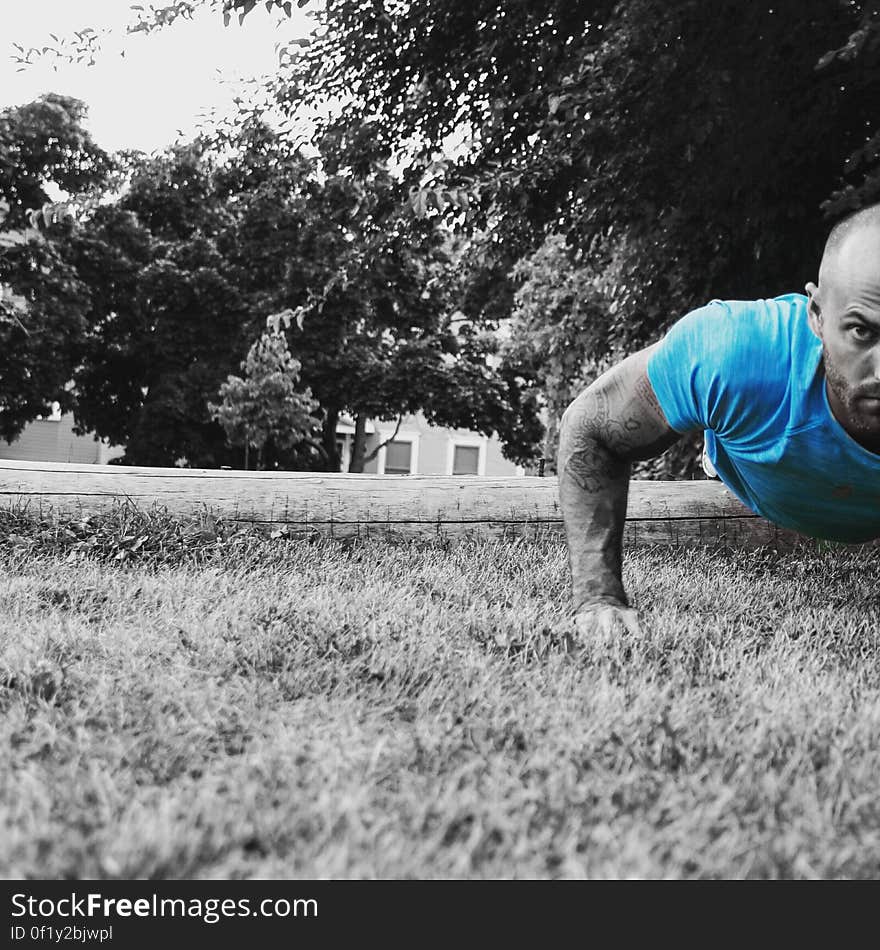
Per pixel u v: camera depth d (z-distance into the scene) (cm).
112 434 2755
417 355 2567
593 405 351
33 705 225
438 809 161
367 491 645
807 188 784
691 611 397
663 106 757
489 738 204
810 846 155
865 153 613
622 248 962
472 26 909
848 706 230
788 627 361
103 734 207
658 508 656
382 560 541
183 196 2542
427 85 927
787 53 703
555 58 859
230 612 335
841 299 248
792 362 305
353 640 287
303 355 2430
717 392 318
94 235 2473
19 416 2552
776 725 207
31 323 2422
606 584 350
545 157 863
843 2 663
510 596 416
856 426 282
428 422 2689
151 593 391
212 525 600
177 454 2580
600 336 1177
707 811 162
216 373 2505
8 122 2369
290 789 170
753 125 736
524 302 1589
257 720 216
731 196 799
